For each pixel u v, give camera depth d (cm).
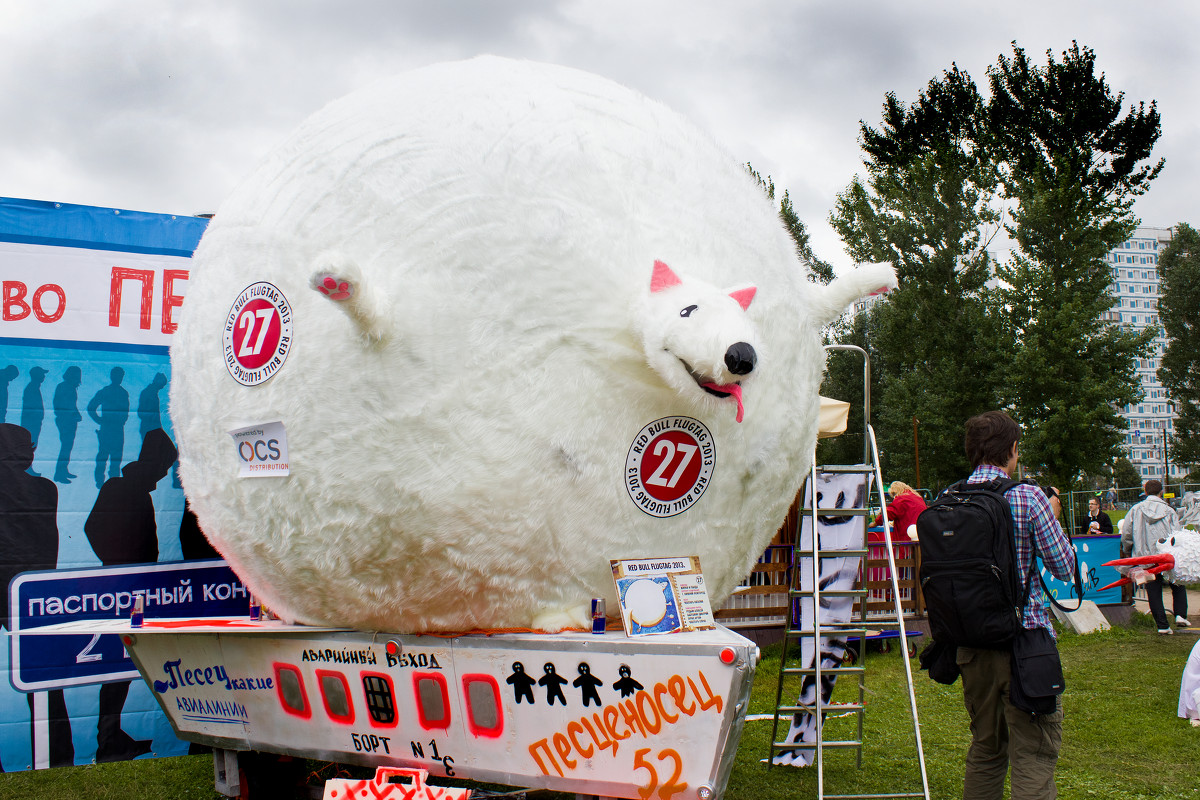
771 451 347
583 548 310
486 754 319
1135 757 529
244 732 390
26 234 543
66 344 547
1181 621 956
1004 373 2594
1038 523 362
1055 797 353
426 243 307
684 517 325
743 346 276
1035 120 3114
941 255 2928
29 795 509
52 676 525
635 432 308
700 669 274
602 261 304
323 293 276
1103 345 2464
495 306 299
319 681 359
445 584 314
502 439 297
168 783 530
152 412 563
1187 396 4844
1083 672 761
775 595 899
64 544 537
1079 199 2678
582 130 327
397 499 303
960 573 358
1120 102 3061
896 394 2912
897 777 508
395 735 341
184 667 405
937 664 392
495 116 328
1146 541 964
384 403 302
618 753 290
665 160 334
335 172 337
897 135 3469
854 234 3131
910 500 929
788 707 500
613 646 289
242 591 579
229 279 358
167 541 561
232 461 349
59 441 542
